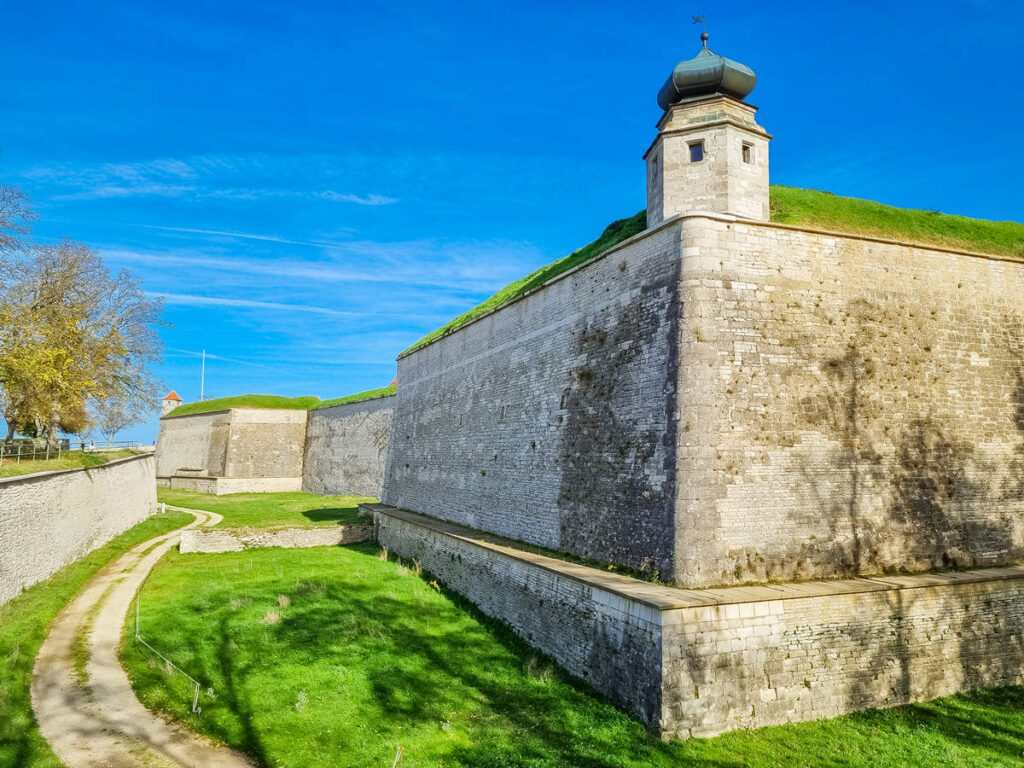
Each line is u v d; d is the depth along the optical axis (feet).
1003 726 33.45
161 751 29.86
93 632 46.70
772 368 40.65
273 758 29.53
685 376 39.47
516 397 61.52
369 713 34.37
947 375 45.37
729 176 46.39
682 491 37.96
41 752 29.14
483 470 66.85
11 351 76.02
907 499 42.45
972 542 43.80
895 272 45.29
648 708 31.96
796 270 42.63
